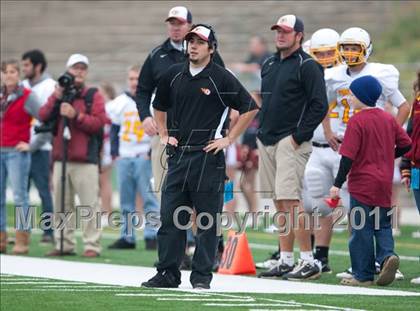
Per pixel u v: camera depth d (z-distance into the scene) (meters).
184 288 34.38
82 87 47.34
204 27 33.72
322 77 37.78
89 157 47.41
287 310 28.42
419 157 36.34
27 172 49.19
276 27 37.97
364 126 35.03
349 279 36.09
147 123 40.50
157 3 113.81
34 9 119.38
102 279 37.69
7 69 48.31
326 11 100.44
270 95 38.34
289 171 37.84
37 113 48.56
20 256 47.84
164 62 40.56
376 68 38.41
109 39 112.12
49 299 31.08
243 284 36.03
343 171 35.12
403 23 94.62
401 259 46.34
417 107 36.41
